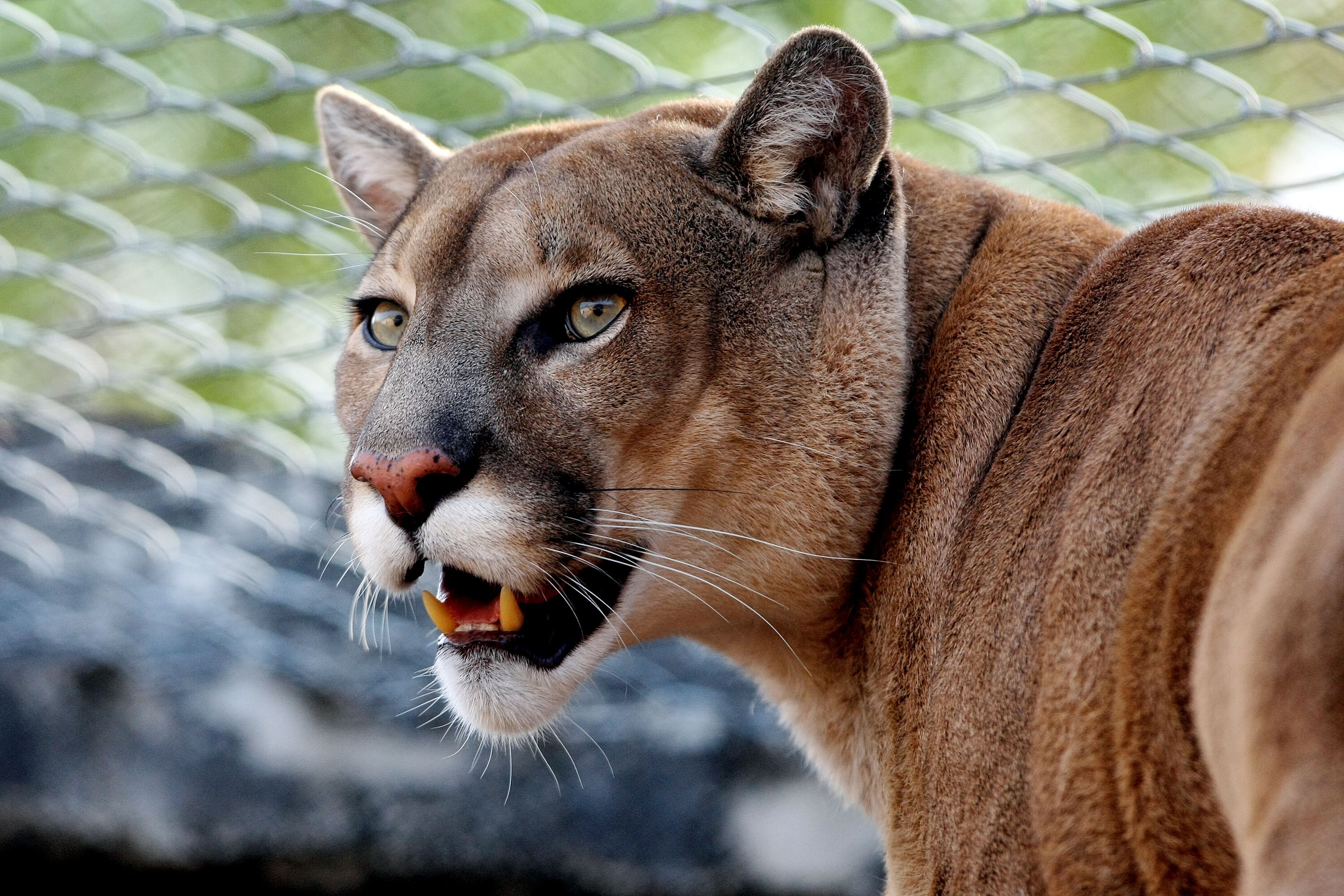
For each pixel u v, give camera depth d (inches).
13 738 492.1
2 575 520.4
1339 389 166.2
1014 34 414.9
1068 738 202.4
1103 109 370.6
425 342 243.6
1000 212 267.6
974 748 215.0
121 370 499.5
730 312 245.8
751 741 464.1
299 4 397.1
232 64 488.4
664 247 245.1
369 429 239.0
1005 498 225.3
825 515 244.8
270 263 508.1
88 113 500.1
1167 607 192.1
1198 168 404.5
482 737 274.5
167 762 488.7
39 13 485.4
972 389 241.6
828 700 265.1
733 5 375.9
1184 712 189.8
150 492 511.8
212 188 433.1
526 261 243.9
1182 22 405.4
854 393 245.4
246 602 494.6
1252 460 184.5
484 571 235.6
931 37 364.5
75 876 490.0
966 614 222.8
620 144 255.1
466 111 451.2
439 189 266.4
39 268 462.6
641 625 257.1
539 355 242.2
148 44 411.8
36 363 530.3
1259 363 193.5
